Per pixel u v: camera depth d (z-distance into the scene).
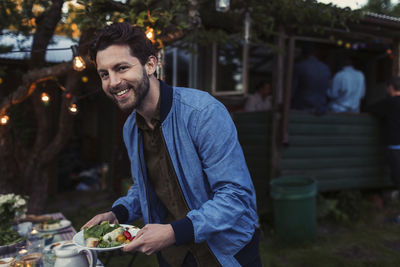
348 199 5.32
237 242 1.19
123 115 6.75
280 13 3.91
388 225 4.95
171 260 1.42
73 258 1.32
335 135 5.31
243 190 1.10
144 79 1.05
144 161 1.35
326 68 5.11
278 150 4.81
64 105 3.92
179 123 1.16
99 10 2.82
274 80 4.83
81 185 7.40
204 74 6.86
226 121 1.13
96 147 8.17
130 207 1.49
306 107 5.09
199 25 2.98
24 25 3.37
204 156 1.13
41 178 4.19
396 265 3.45
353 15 3.58
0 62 5.04
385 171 5.79
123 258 3.53
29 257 1.45
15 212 2.04
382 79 7.74
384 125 5.72
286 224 4.09
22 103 5.62
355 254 3.80
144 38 1.05
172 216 1.42
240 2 3.60
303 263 3.53
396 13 7.09
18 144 4.05
